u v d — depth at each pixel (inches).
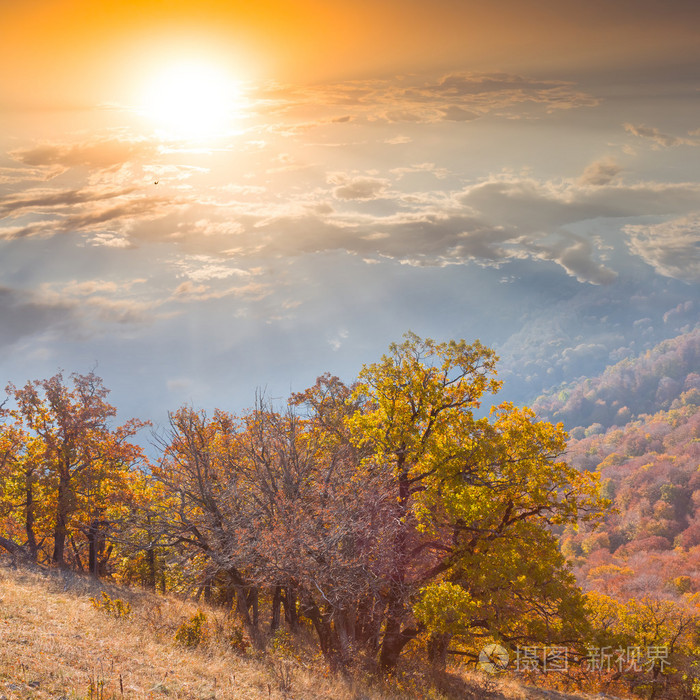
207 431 1056.2
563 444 826.8
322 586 697.6
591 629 793.6
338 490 757.3
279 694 482.3
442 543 838.5
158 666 462.3
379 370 874.1
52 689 346.6
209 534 905.5
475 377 860.0
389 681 690.8
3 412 1336.1
